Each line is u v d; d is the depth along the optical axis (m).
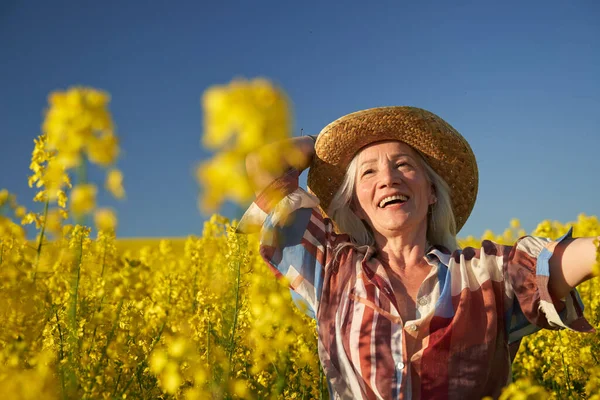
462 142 2.95
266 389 3.06
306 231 2.84
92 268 4.19
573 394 3.44
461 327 2.38
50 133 1.85
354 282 2.62
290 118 1.52
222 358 2.25
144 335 3.37
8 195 3.18
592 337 3.60
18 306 2.56
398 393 2.36
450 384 2.34
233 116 1.47
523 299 2.37
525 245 2.46
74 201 1.82
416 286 2.61
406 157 2.79
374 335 2.45
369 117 2.83
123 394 2.66
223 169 1.47
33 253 3.12
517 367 4.57
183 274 6.14
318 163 3.07
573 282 2.29
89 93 1.87
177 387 2.28
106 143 1.85
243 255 2.39
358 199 2.78
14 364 2.23
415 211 2.64
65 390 1.96
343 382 2.55
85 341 2.94
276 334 2.99
